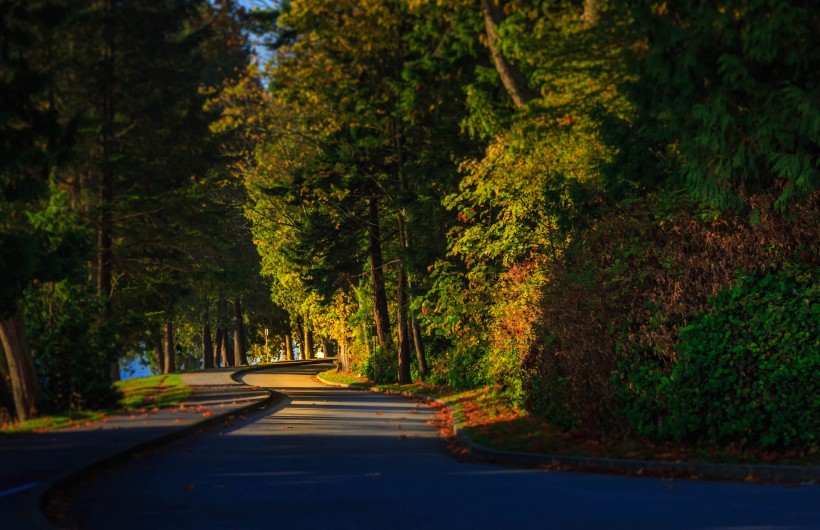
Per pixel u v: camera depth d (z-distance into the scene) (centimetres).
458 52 2923
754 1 1148
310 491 1041
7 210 2495
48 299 2472
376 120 3922
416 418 2470
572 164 2338
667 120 1398
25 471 1198
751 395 1266
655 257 1474
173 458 1432
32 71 1855
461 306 3403
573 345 1606
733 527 766
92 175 3750
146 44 3819
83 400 2420
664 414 1367
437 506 915
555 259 2016
